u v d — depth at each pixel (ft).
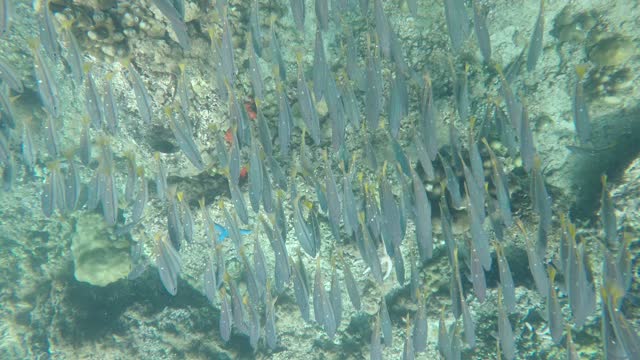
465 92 4.26
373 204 4.45
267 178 4.48
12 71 5.26
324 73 4.25
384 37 4.25
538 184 4.07
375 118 4.34
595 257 5.03
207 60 5.45
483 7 5.49
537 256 4.02
